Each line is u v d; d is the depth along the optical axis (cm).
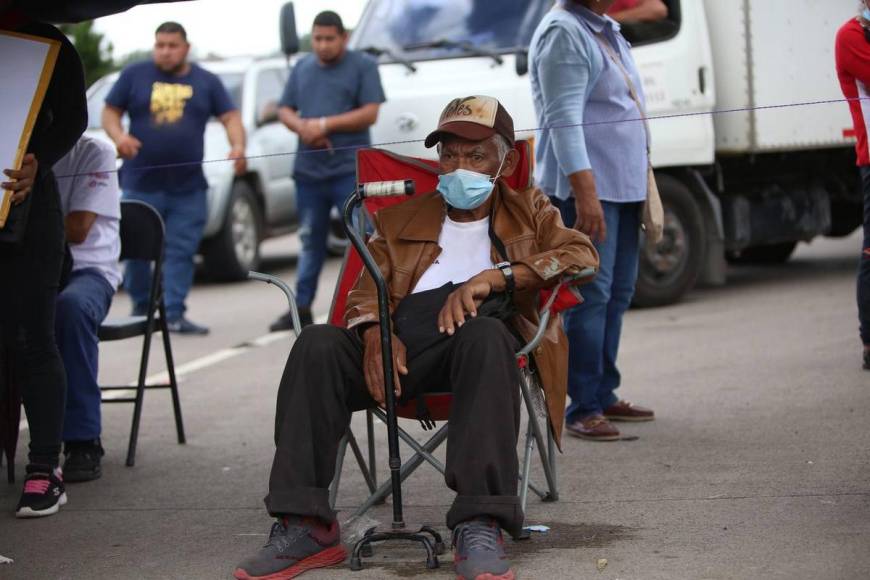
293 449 401
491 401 395
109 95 966
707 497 474
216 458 581
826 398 630
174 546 447
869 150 646
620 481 505
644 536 430
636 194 569
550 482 479
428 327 423
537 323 448
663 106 919
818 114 971
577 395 581
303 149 923
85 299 547
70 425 542
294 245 1706
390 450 413
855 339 786
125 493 525
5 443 527
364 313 427
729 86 949
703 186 973
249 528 467
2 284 479
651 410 621
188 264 973
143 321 595
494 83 913
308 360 407
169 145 954
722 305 974
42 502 490
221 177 1231
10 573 422
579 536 436
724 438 565
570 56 548
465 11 964
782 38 952
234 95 1295
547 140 573
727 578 381
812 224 1065
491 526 394
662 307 983
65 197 568
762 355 757
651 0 913
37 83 462
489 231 445
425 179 484
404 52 962
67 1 472
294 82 930
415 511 482
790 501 461
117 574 417
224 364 836
